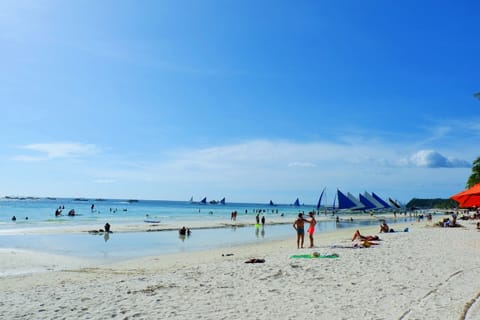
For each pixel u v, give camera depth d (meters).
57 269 13.91
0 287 10.31
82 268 14.00
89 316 7.08
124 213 75.12
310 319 6.67
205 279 10.52
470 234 24.58
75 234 28.48
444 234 24.70
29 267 14.33
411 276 10.38
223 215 75.88
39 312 7.40
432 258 13.65
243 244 23.48
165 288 9.43
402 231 29.02
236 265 12.91
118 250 20.39
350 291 8.78
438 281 9.61
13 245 21.50
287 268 11.99
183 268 13.20
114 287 9.68
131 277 11.45
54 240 24.56
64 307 7.75
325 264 12.63
